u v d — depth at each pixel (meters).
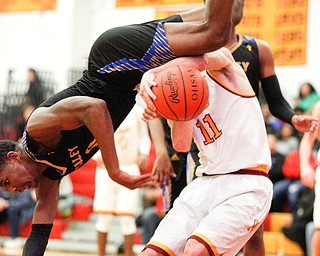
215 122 4.11
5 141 4.27
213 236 3.84
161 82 3.81
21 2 14.28
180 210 4.09
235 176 4.05
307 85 11.30
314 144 9.09
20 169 4.19
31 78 13.66
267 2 10.98
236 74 4.16
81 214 11.74
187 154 5.57
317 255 6.50
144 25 4.23
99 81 4.27
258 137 4.11
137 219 10.83
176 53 4.06
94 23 14.95
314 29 13.16
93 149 4.38
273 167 10.15
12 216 11.11
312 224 8.66
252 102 4.15
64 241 11.17
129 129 8.60
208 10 3.89
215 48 3.96
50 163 4.26
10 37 15.37
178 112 3.82
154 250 3.94
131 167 8.62
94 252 10.65
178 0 11.69
